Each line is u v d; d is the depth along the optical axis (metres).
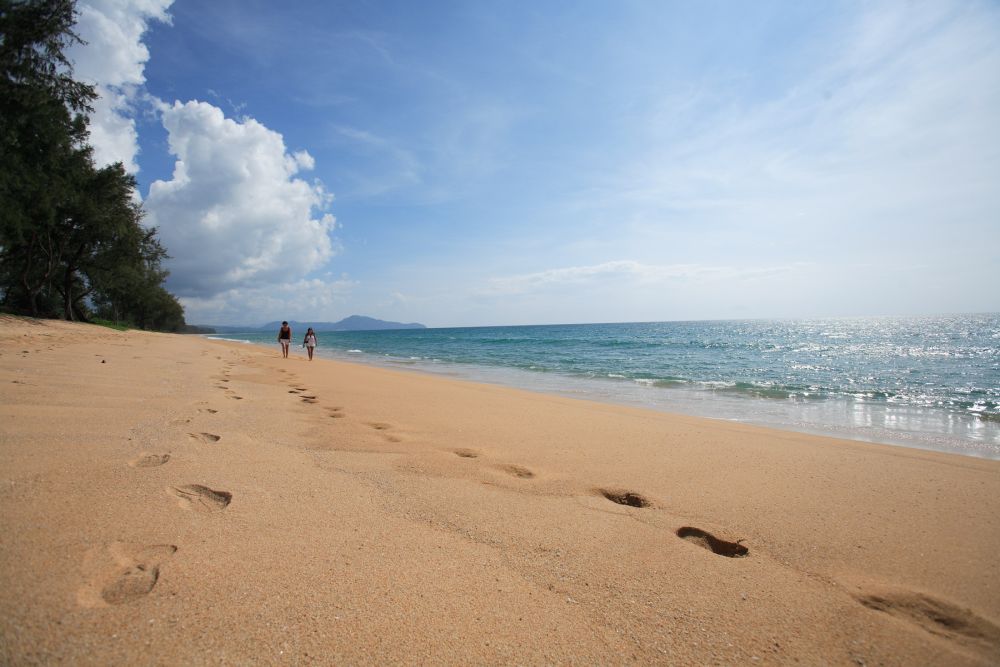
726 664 1.68
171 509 2.52
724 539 2.77
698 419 7.29
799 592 2.18
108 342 17.53
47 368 6.98
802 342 41.56
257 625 1.64
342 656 1.54
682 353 29.59
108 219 28.72
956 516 3.14
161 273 49.53
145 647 1.47
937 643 1.85
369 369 15.85
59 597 1.66
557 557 2.40
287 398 7.22
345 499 2.97
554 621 1.86
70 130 22.03
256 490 2.95
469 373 17.23
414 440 4.88
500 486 3.49
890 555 2.57
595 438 5.35
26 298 30.11
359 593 1.92
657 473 4.00
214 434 4.23
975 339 42.16
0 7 13.88
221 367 11.69
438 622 1.78
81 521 2.24
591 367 20.09
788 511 3.19
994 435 6.94
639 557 2.45
